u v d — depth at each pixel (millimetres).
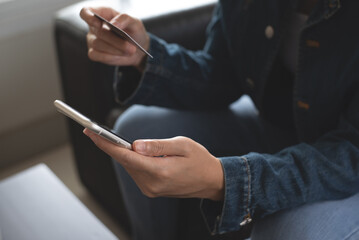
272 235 737
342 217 717
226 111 1038
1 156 1670
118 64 879
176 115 997
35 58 1627
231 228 735
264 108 968
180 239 1002
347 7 736
